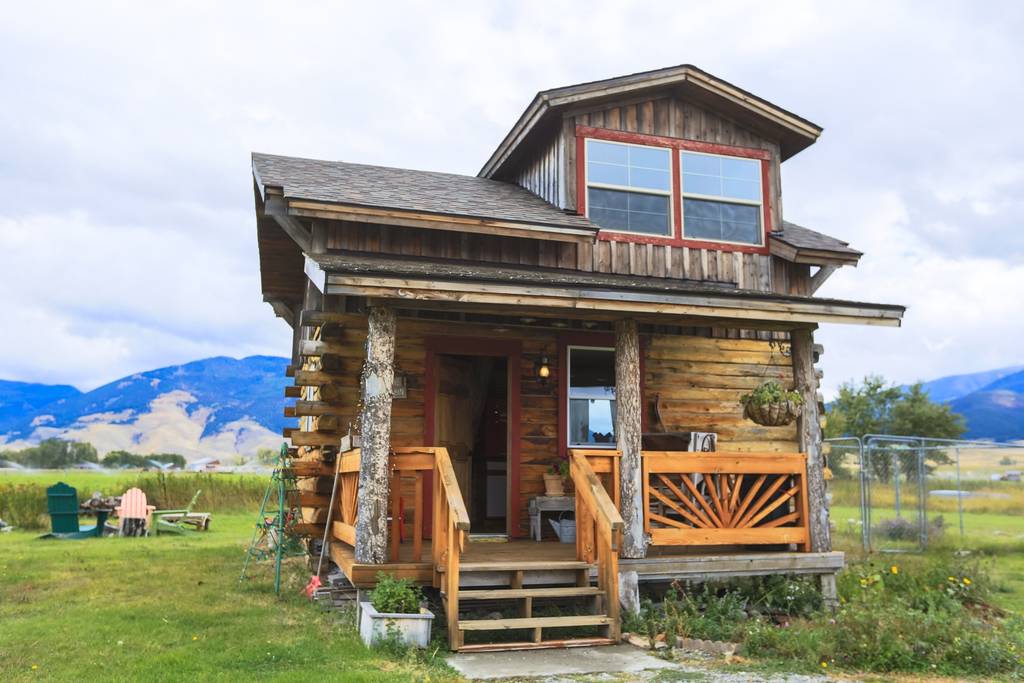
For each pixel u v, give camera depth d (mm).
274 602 9461
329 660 6477
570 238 10945
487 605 8391
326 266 7727
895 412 47500
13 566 12648
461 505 7191
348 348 10250
